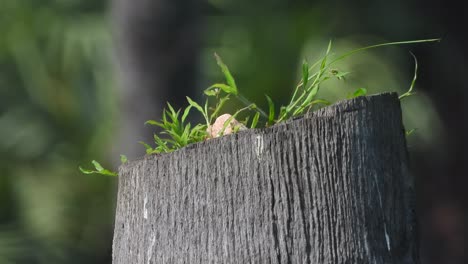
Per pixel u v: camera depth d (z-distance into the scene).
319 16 14.73
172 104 8.08
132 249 3.55
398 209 3.25
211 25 14.82
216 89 4.05
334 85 11.06
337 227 3.19
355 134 3.22
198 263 3.33
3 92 16.16
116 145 8.61
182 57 8.04
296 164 3.22
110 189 15.51
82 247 15.68
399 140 3.28
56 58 15.70
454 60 14.66
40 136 15.95
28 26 15.98
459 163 14.57
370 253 3.20
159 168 3.46
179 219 3.38
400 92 14.02
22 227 15.51
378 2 14.70
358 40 14.40
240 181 3.27
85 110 15.66
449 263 14.55
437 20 14.65
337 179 3.20
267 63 14.80
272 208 3.22
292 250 3.20
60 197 15.59
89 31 15.41
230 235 3.27
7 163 15.92
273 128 3.25
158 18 7.90
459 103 14.59
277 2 15.24
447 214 14.65
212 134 3.61
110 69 14.97
